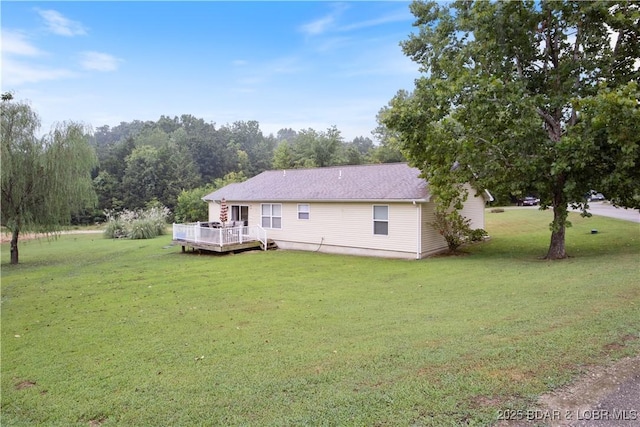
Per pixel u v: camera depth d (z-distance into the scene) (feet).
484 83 36.83
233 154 236.02
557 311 18.85
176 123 309.01
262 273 39.75
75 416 12.04
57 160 57.98
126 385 14.08
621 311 17.69
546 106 38.70
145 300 29.30
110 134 372.79
